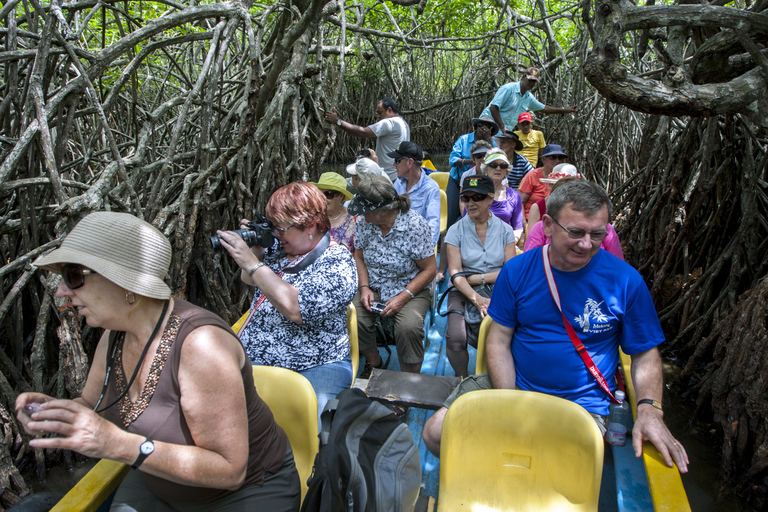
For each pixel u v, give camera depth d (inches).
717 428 125.6
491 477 69.9
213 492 58.2
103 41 154.6
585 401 78.4
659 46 103.6
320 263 86.9
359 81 511.8
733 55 111.6
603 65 93.9
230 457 52.5
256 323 91.3
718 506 106.9
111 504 65.7
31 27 129.3
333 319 90.1
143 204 148.3
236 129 171.5
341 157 553.6
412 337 110.7
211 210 150.0
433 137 641.0
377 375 98.0
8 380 123.7
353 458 59.8
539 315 78.2
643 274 197.2
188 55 269.7
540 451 68.8
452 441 68.3
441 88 642.8
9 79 124.6
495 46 488.7
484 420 69.7
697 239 173.8
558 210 71.2
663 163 196.7
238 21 141.3
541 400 68.4
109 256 49.3
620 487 75.5
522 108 256.8
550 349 78.0
